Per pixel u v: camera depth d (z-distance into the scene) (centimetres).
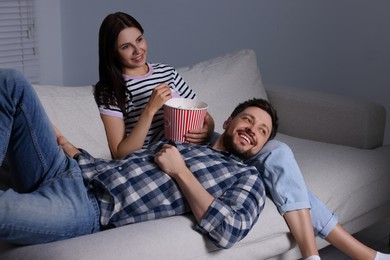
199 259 194
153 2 425
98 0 434
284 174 217
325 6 371
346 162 254
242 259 207
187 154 214
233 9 400
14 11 405
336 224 225
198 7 411
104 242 177
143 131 232
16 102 192
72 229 187
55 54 447
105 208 196
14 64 415
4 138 191
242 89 288
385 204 268
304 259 213
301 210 215
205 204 194
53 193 190
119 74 245
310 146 273
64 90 238
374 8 356
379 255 224
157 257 182
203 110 228
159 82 255
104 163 208
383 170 259
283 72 394
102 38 244
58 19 444
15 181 204
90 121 236
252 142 222
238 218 194
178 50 425
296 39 384
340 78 375
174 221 196
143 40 249
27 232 178
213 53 412
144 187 199
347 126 277
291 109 295
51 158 202
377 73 362
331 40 373
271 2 387
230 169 210
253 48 399
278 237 217
